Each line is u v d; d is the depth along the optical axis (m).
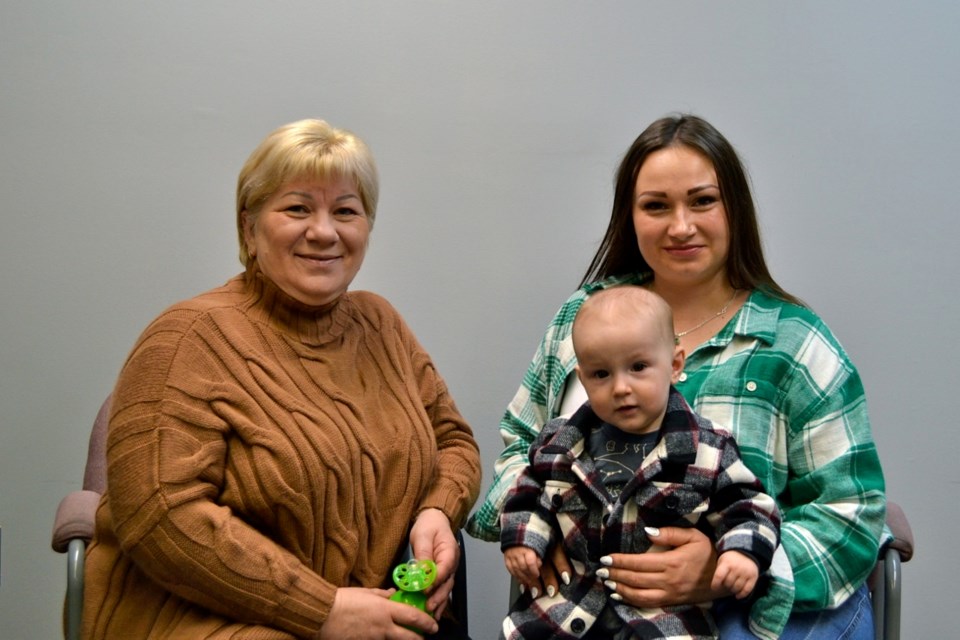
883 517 1.69
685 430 1.57
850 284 2.35
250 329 1.72
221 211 2.40
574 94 2.37
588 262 2.42
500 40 2.36
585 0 2.34
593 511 1.61
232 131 2.38
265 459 1.61
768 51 2.32
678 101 2.35
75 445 2.45
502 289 2.45
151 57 2.36
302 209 1.72
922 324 2.35
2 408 2.45
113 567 1.69
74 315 2.42
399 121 2.39
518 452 1.99
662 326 1.56
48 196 2.39
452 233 2.43
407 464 1.81
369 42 2.36
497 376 2.48
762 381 1.74
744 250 1.87
